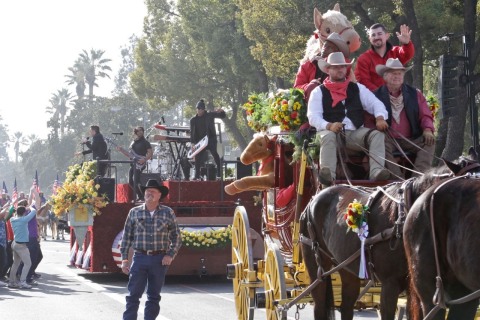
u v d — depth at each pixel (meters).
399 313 11.49
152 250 13.52
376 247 9.28
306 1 39.69
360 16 38.50
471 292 7.91
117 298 19.80
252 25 42.75
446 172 8.77
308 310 17.45
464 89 31.97
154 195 13.63
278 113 12.48
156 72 69.62
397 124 12.14
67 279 24.86
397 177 11.16
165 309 17.48
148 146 26.58
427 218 8.04
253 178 13.92
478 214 7.52
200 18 62.66
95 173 24.44
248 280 13.75
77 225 23.45
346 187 10.65
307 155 11.96
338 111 11.89
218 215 23.62
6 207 23.27
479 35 38.84
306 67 14.10
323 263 10.91
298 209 12.05
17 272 23.72
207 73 67.19
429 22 38.28
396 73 12.14
